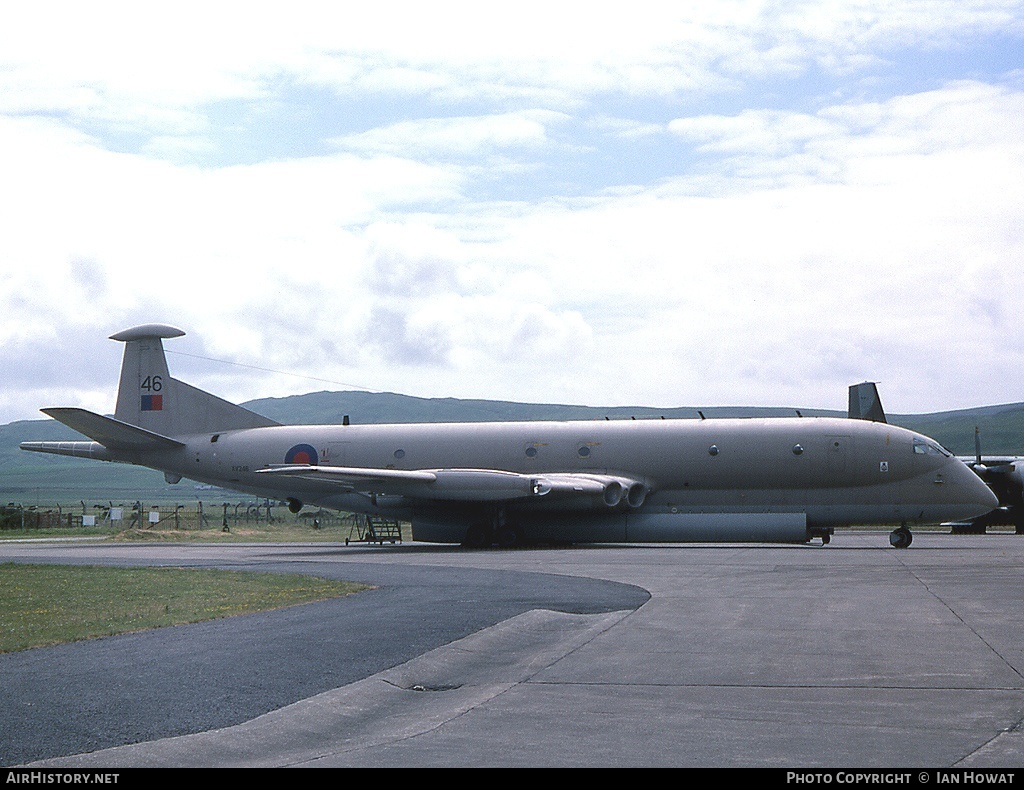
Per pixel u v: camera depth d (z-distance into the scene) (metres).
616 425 40.47
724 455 38.44
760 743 8.85
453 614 16.77
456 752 8.65
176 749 8.59
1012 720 9.60
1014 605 17.69
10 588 21.55
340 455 43.22
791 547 37.66
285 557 33.88
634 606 18.03
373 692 10.90
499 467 40.97
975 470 53.91
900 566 26.28
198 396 46.19
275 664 12.27
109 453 46.66
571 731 9.34
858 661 12.55
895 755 8.43
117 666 12.15
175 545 45.56
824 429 37.81
